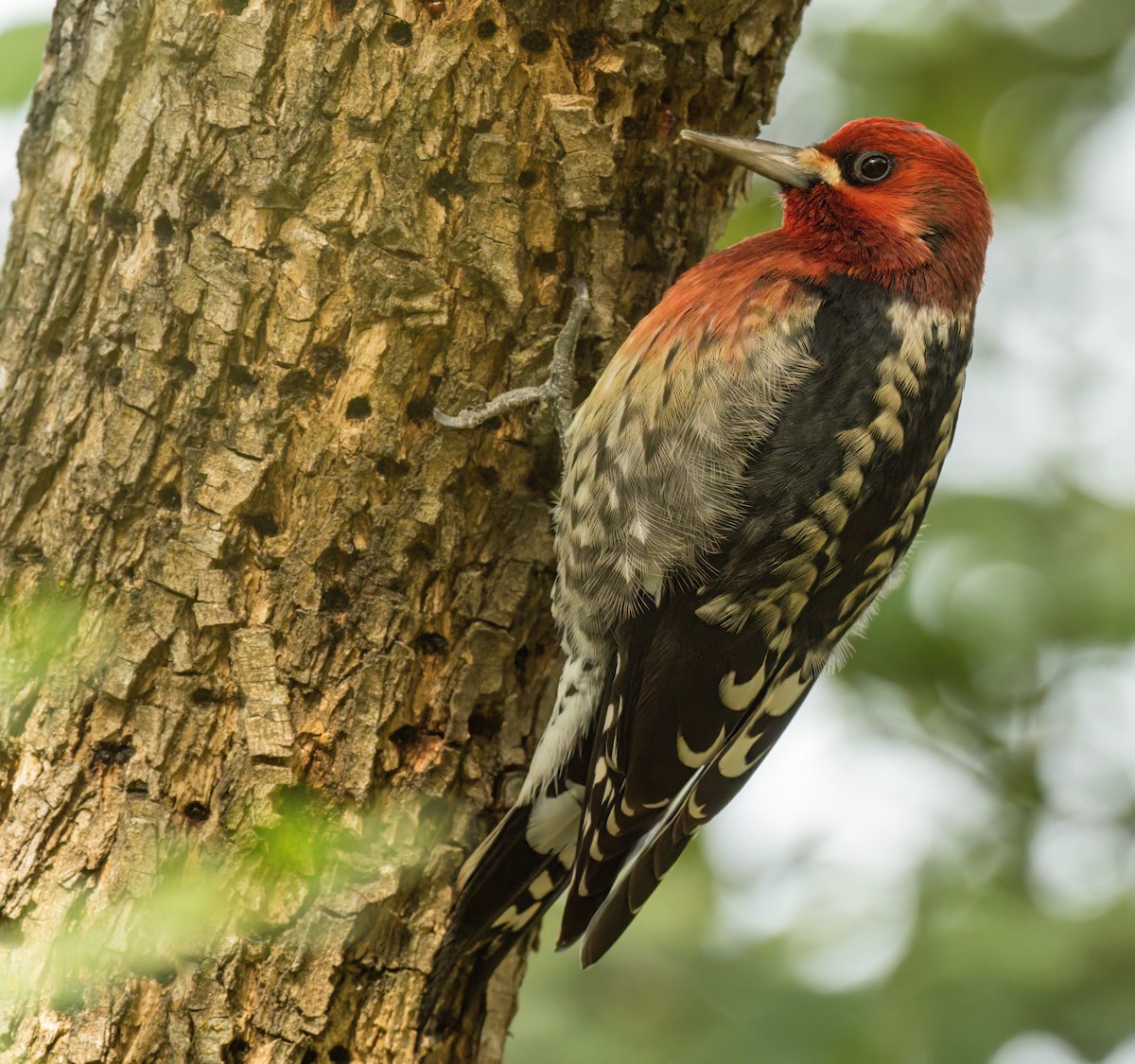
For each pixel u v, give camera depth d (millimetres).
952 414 8672
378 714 7184
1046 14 12469
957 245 8641
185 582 6961
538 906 7898
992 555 11305
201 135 7000
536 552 7719
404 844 7180
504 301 7367
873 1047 10297
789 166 8531
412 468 7312
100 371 7059
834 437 7887
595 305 7773
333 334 7121
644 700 7836
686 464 7875
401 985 7133
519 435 7590
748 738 8078
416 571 7359
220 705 6996
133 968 6582
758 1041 10570
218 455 7012
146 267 7035
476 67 7184
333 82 7023
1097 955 10430
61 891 6676
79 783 6793
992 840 11844
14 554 7043
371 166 7070
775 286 8219
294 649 7074
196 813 6918
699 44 7629
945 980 10461
